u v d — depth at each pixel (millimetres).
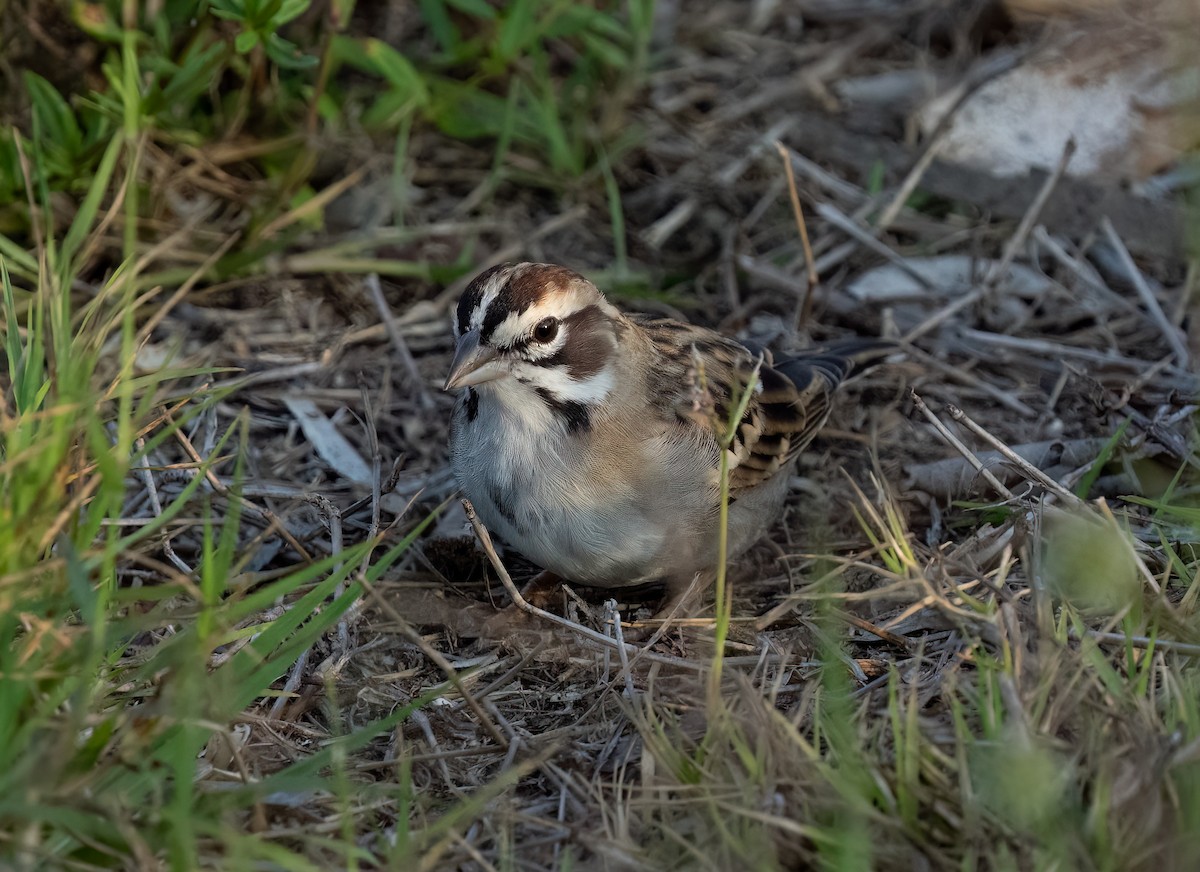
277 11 11047
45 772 6355
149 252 11570
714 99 16141
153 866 6441
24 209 12461
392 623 9703
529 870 7266
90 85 12906
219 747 7910
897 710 7602
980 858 6820
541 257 14016
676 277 13938
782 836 7039
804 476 11812
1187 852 6598
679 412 10016
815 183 15031
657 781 7586
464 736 8570
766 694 8539
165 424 11008
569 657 9336
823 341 13305
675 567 10133
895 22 17141
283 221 12914
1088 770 7109
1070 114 15102
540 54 14617
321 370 12492
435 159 14914
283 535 9734
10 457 7566
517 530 9922
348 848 6656
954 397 12500
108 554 7527
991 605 8469
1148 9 16078
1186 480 10727
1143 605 8492
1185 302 13062
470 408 10008
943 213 14781
